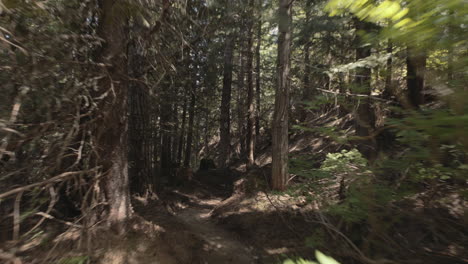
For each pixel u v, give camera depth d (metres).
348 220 2.48
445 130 0.97
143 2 4.12
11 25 2.58
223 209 7.95
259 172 9.21
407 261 1.84
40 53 2.87
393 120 1.56
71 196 4.75
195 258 4.56
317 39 8.61
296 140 14.74
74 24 3.59
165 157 13.65
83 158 4.13
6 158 2.87
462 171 1.36
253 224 6.18
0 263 2.19
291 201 6.46
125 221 4.73
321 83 6.85
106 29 4.22
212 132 23.12
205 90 12.27
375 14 1.07
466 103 0.89
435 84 1.00
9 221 3.18
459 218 1.76
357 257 1.94
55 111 3.08
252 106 14.14
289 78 7.54
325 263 0.67
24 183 3.12
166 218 6.51
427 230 2.43
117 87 4.46
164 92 8.40
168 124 10.18
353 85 2.57
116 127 4.71
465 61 0.90
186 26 5.76
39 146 3.17
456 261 1.92
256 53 14.06
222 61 10.59
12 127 2.62
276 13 6.93
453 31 0.91
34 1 2.50
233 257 4.85
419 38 0.97
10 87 2.61
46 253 3.05
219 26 7.33
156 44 4.85
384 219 2.13
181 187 11.69
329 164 3.70
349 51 7.52
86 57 3.67
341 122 12.00
